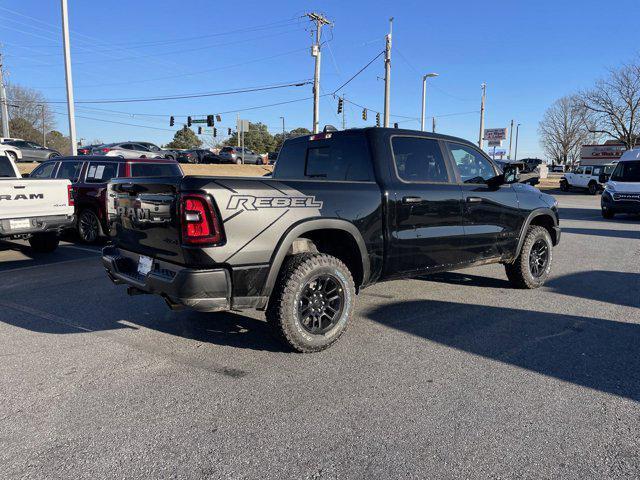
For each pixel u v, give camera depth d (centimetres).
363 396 332
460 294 603
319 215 402
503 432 287
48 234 888
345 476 247
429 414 307
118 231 443
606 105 4412
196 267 354
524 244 607
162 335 453
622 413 310
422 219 480
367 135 469
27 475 247
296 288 388
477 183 551
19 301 568
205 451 269
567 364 387
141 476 247
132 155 2741
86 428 292
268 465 256
